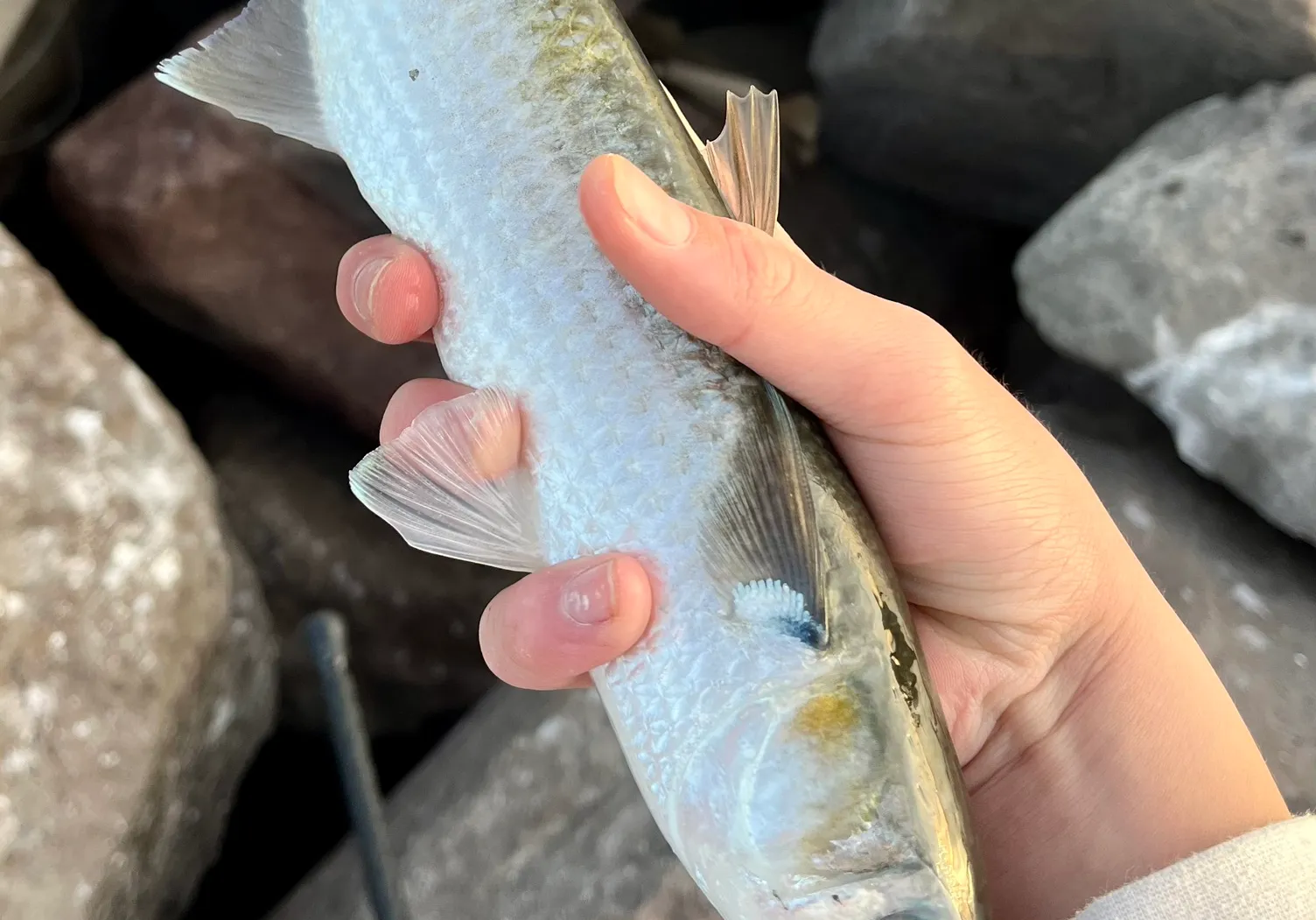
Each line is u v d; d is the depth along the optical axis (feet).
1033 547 0.69
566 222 0.56
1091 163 1.45
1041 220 1.62
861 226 1.67
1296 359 1.08
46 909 0.85
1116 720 0.72
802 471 0.54
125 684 0.95
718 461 0.54
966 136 1.50
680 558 0.54
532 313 0.57
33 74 1.40
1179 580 1.12
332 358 1.42
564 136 0.57
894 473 0.66
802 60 1.75
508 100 0.57
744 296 0.55
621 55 0.59
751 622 0.53
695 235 0.54
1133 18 1.23
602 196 0.52
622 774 1.06
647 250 0.53
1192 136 1.24
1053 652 0.73
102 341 1.09
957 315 1.67
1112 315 1.21
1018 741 0.75
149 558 1.00
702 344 0.56
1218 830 0.68
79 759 0.91
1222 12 1.17
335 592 1.38
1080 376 1.40
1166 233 1.18
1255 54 1.20
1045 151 1.47
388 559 1.40
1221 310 1.13
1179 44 1.24
